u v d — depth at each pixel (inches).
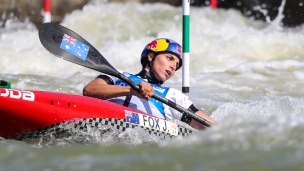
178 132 787.4
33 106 709.3
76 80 1242.0
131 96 798.5
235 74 1384.1
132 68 1461.6
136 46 1651.1
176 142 632.4
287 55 1631.4
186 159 574.6
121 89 773.9
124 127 753.6
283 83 1328.7
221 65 1498.5
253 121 664.4
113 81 807.7
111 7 2089.1
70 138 730.2
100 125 741.9
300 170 536.1
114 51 1616.6
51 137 726.5
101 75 808.9
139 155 605.6
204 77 1332.4
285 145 597.9
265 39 1692.9
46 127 720.3
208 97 1157.1
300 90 1279.5
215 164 557.3
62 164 576.1
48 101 721.0
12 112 699.4
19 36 1812.3
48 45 800.9
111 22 2021.4
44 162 588.4
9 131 709.9
